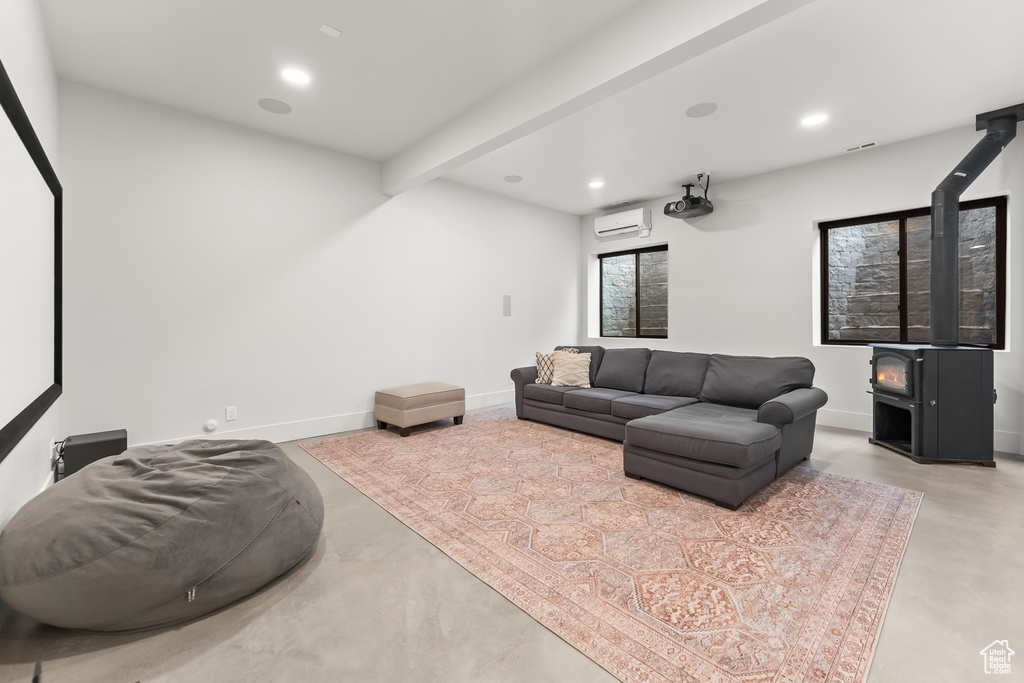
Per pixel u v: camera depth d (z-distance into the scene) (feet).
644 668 4.43
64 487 5.37
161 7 7.53
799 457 10.34
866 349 13.97
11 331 4.90
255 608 5.40
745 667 4.42
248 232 12.27
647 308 20.95
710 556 6.54
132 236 10.53
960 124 11.96
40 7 7.39
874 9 7.48
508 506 8.36
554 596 5.62
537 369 16.15
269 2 7.47
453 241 17.15
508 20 7.97
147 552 4.78
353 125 12.12
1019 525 7.47
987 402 10.42
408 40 8.52
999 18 7.66
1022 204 11.38
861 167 13.93
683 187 17.62
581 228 22.63
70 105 9.78
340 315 14.08
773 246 15.84
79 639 4.84
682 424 9.14
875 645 4.71
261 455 6.43
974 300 12.71
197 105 10.94
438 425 14.97
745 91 10.23
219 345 11.82
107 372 10.25
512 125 10.01
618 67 7.87
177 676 4.36
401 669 4.45
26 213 5.56
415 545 6.92
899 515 7.86
